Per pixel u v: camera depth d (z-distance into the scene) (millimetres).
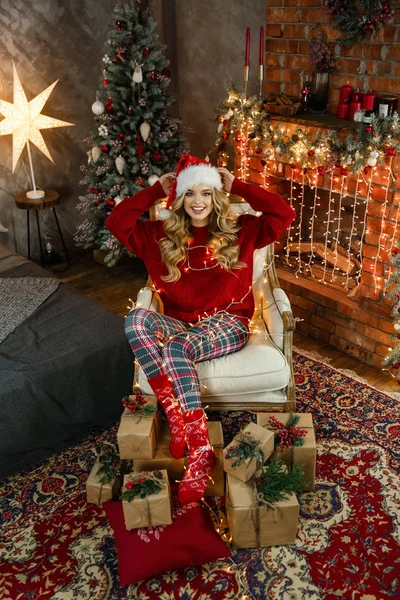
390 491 2072
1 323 2475
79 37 3725
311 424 2066
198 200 2195
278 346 2197
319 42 2807
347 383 2693
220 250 2266
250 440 1896
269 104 2967
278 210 2275
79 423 2332
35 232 3977
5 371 2168
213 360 2158
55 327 2465
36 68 3615
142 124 3234
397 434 2352
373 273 2709
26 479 2195
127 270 3906
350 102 2793
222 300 2291
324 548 1853
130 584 1756
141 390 2168
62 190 4000
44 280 2842
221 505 2035
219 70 3900
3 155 3641
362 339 2863
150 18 3160
